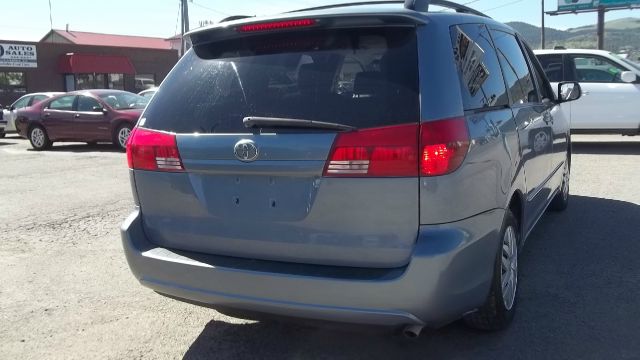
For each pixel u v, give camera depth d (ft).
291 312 9.55
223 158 9.95
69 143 55.06
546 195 16.71
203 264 10.12
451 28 10.37
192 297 10.35
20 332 12.82
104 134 46.98
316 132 9.35
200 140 10.19
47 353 11.86
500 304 11.27
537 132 14.56
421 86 9.23
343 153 9.16
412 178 8.98
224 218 10.19
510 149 11.59
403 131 9.02
